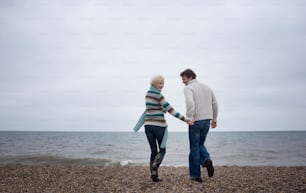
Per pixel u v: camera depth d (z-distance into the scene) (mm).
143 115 5172
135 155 20781
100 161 14617
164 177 6012
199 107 5141
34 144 39281
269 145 35531
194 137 5176
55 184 5613
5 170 7648
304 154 21078
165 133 5039
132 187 5086
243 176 6246
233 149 27641
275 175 6492
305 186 4965
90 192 4863
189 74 5297
